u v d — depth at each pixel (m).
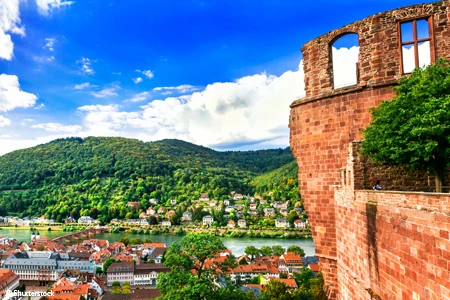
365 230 19.17
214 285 33.66
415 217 13.84
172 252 34.50
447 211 11.91
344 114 26.38
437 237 12.41
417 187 22.61
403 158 19.73
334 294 26.14
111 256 190.38
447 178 22.27
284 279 121.69
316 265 136.25
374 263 17.91
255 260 164.62
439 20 23.81
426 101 18.92
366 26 25.77
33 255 177.25
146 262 180.38
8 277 140.88
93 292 130.50
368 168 22.27
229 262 34.97
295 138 29.66
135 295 117.06
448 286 11.78
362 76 25.86
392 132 20.06
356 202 20.72
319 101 27.73
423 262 13.30
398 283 15.27
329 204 26.83
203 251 33.50
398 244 15.28
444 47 23.64
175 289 31.75
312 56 28.62
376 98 25.11
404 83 21.48
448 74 19.38
